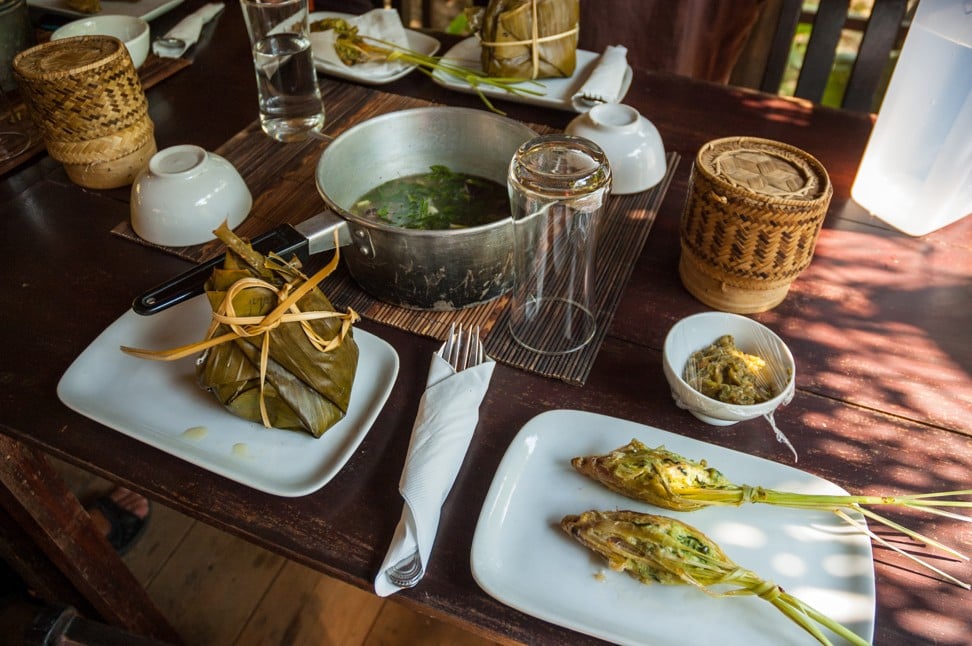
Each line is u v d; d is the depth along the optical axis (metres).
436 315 0.83
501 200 0.93
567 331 0.81
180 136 1.15
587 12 1.67
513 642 0.58
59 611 0.92
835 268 0.90
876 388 0.75
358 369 0.76
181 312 0.81
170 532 1.41
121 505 1.42
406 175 0.97
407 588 0.60
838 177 1.04
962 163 0.86
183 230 0.92
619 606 0.58
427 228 0.88
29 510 0.87
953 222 0.96
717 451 0.67
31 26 1.22
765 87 1.48
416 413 0.74
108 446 0.71
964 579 0.60
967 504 0.59
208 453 0.69
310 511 0.66
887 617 0.58
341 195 0.90
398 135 0.94
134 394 0.74
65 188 1.04
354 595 1.32
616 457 0.63
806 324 0.83
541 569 0.60
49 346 0.81
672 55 1.67
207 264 0.76
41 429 0.73
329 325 0.71
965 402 0.74
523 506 0.64
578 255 0.86
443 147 0.96
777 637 0.56
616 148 0.98
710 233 0.78
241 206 0.96
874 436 0.71
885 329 0.82
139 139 1.03
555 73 1.20
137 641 0.92
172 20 1.46
